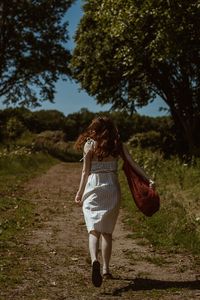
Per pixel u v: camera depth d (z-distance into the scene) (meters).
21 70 46.84
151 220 10.27
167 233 8.97
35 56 46.38
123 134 74.06
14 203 13.38
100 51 31.80
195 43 23.58
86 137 6.43
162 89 32.38
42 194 16.22
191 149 26.44
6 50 46.19
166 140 33.31
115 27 23.31
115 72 32.78
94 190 6.27
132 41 25.39
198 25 21.58
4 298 5.58
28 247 8.32
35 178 22.34
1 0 44.88
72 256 7.80
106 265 6.46
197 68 30.03
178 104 31.95
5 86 47.06
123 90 35.69
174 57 23.81
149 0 20.88
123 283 6.29
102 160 6.34
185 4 20.41
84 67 34.47
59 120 82.56
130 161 6.46
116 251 8.19
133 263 7.38
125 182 17.55
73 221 11.21
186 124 31.53
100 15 24.25
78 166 33.50
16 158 26.83
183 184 14.33
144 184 6.37
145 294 5.77
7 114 57.25
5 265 7.02
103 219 6.18
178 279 6.49
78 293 5.82
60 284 6.21
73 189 18.12
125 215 11.62
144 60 27.27
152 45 22.52
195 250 8.03
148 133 36.81
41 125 80.56
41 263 7.26
